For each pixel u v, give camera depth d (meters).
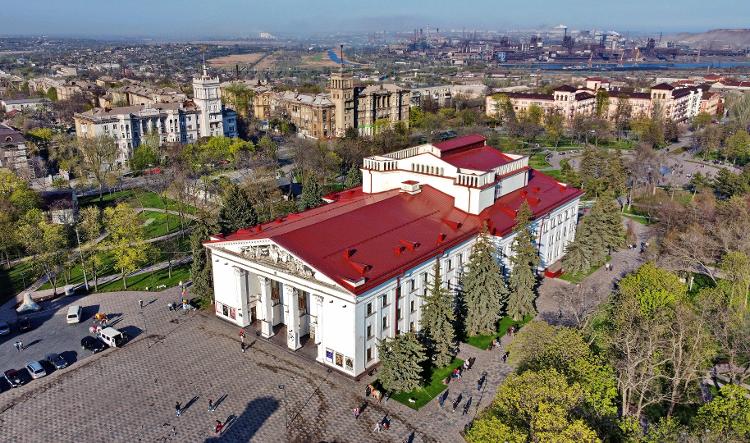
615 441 56.91
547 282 107.94
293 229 82.25
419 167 102.81
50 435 65.06
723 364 78.81
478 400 71.56
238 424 66.75
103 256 119.31
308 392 72.69
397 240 84.81
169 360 79.88
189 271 112.19
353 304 71.56
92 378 75.81
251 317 89.62
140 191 175.25
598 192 158.62
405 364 71.00
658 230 126.62
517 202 107.44
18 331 88.44
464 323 87.50
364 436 65.06
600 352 72.38
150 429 65.94
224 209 111.12
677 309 74.19
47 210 140.12
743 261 90.12
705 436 55.38
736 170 199.00
